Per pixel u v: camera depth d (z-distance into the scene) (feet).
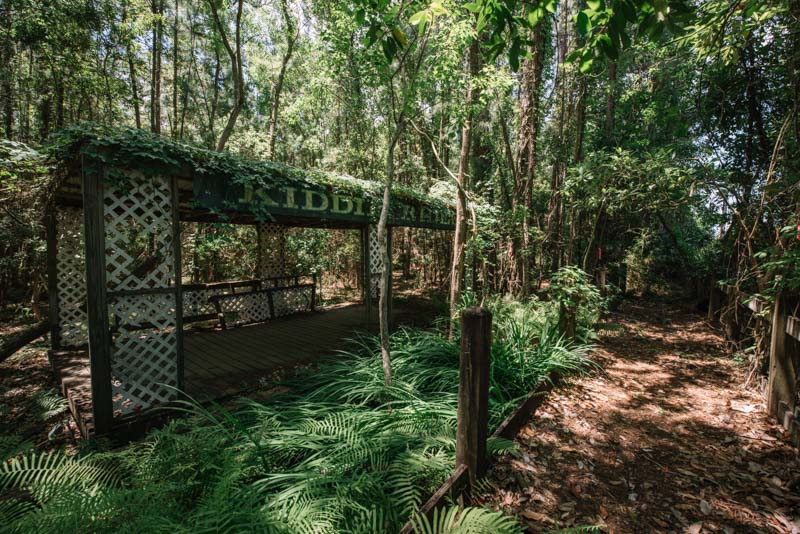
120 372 10.56
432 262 42.37
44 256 21.63
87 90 27.63
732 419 10.19
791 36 11.74
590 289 15.06
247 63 49.80
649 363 15.05
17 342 15.99
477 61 15.85
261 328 22.90
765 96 16.12
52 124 29.35
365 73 11.72
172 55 40.09
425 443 7.66
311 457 7.31
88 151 9.41
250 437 7.48
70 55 25.27
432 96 14.65
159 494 5.71
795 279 9.31
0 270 21.63
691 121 15.20
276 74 47.91
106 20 27.40
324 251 36.04
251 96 59.11
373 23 7.28
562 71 27.07
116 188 10.16
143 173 10.66
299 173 14.94
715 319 22.61
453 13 10.66
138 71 33.19
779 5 9.34
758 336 12.26
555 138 30.58
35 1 23.72
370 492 6.23
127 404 10.67
